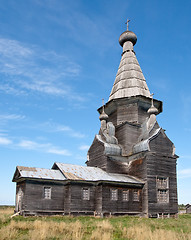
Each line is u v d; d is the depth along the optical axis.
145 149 34.66
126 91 41.84
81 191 31.33
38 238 14.12
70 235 15.66
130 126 38.91
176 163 36.72
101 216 30.16
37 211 29.31
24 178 29.45
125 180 33.19
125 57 46.22
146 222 25.08
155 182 34.12
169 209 34.31
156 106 42.28
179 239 15.12
